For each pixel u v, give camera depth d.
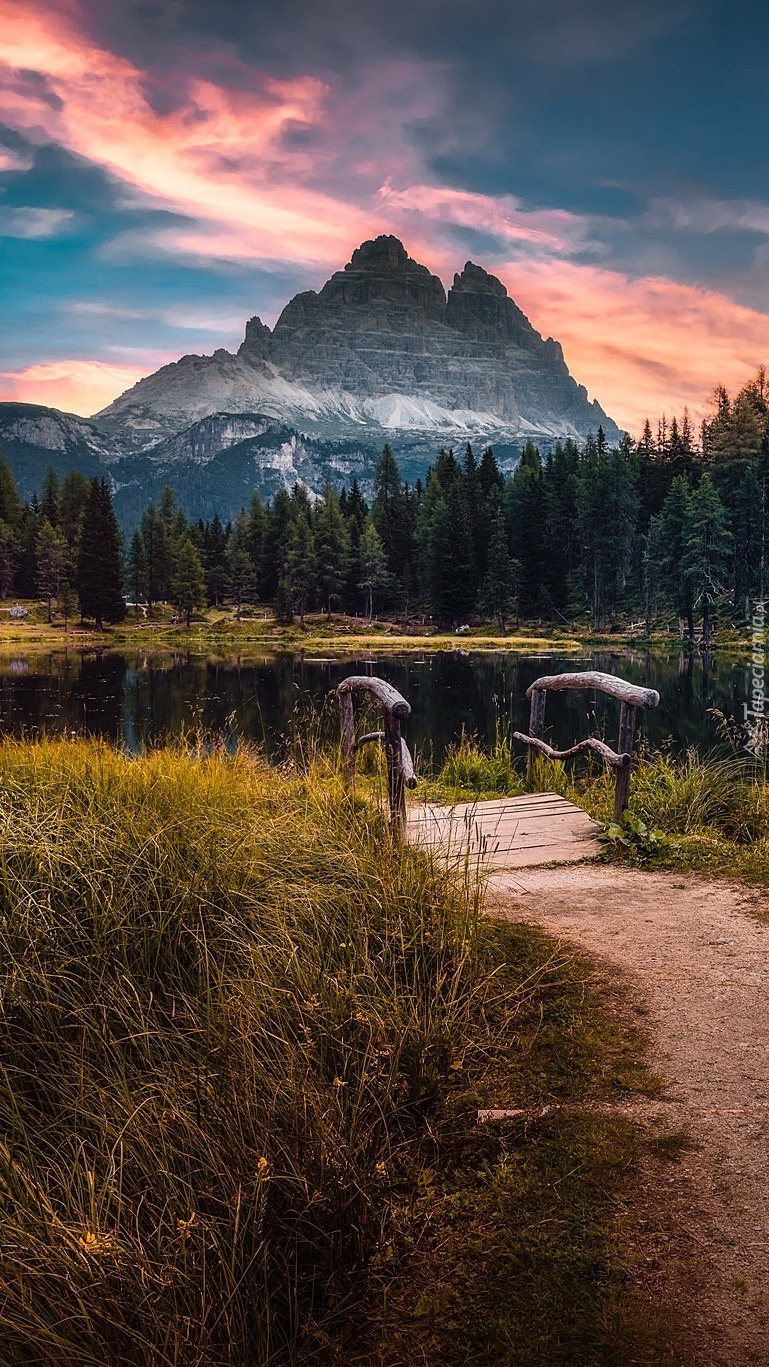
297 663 65.25
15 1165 2.39
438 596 114.19
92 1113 2.68
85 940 3.57
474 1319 2.06
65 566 120.44
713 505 83.12
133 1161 2.48
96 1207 2.28
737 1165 2.54
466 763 9.77
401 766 5.45
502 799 8.20
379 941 3.76
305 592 118.25
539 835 6.85
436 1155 2.67
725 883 5.54
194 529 150.25
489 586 106.69
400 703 5.73
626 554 106.12
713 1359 1.90
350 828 5.04
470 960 3.79
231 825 4.59
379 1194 2.48
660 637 91.75
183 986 3.43
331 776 8.02
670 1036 3.34
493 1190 2.49
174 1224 2.28
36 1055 3.04
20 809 4.59
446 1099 2.93
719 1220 2.32
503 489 134.12
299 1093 2.62
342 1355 2.01
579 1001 3.66
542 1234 2.31
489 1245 2.29
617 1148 2.64
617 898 5.24
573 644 89.50
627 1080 3.03
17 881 3.77
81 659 71.12
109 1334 2.01
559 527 114.44
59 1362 1.94
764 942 4.37
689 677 49.78
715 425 114.38
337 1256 2.26
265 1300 2.05
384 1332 2.05
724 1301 2.06
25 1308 2.00
